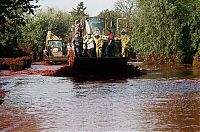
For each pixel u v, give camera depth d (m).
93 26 36.97
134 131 11.80
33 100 18.92
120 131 11.84
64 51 66.50
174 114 14.61
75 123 13.16
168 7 54.78
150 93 21.31
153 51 57.00
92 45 35.09
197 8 52.97
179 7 54.50
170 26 54.66
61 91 22.72
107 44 35.44
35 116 14.59
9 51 51.50
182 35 54.38
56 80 30.25
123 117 14.09
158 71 40.41
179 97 19.48
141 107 16.33
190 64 54.19
